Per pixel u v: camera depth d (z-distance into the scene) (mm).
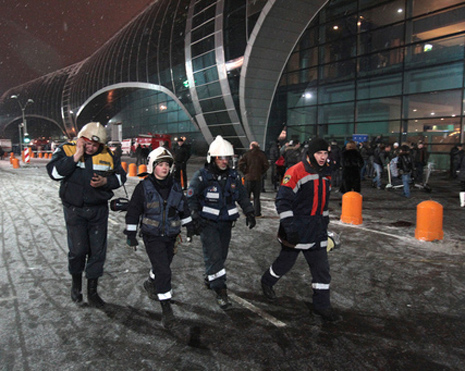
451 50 17438
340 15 22359
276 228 6539
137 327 2998
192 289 3793
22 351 2625
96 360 2529
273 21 23281
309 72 24656
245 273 4289
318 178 2965
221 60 27094
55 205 8852
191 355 2605
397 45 19672
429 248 5254
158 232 2994
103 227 3367
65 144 3283
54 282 3939
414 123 19156
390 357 2600
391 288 3838
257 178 7355
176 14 33594
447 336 2889
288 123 26469
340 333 2934
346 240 5695
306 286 3898
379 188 12180
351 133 22344
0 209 8297
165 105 43156
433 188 12227
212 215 3332
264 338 2848
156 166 2996
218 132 30938
